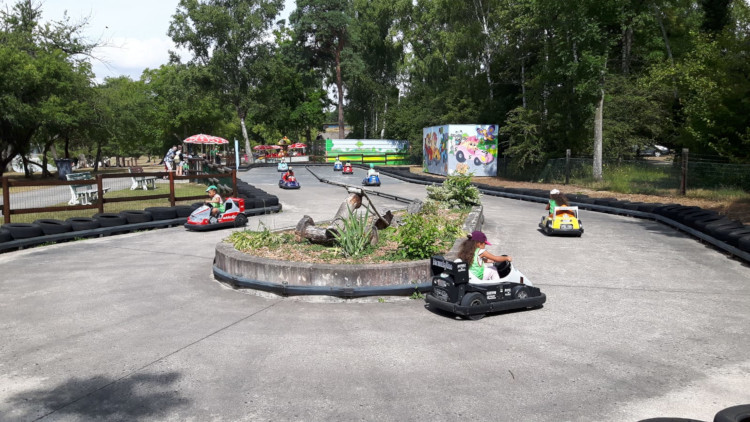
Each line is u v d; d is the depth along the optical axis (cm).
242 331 653
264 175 4181
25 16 4028
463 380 505
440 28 5216
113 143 7312
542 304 751
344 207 1022
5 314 727
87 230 1407
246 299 807
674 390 481
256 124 8531
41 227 1313
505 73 4066
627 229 1573
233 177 2072
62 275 970
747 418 356
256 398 469
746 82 2261
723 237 1184
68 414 442
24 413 444
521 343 605
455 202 1736
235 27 5834
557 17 3005
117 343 611
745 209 1784
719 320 691
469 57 4584
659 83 3012
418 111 5772
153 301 794
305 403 459
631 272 986
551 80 3219
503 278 735
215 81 6012
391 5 5988
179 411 446
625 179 2589
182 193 2462
